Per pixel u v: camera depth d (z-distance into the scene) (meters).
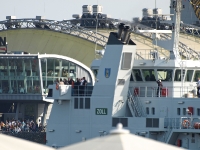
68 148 130.00
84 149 127.62
